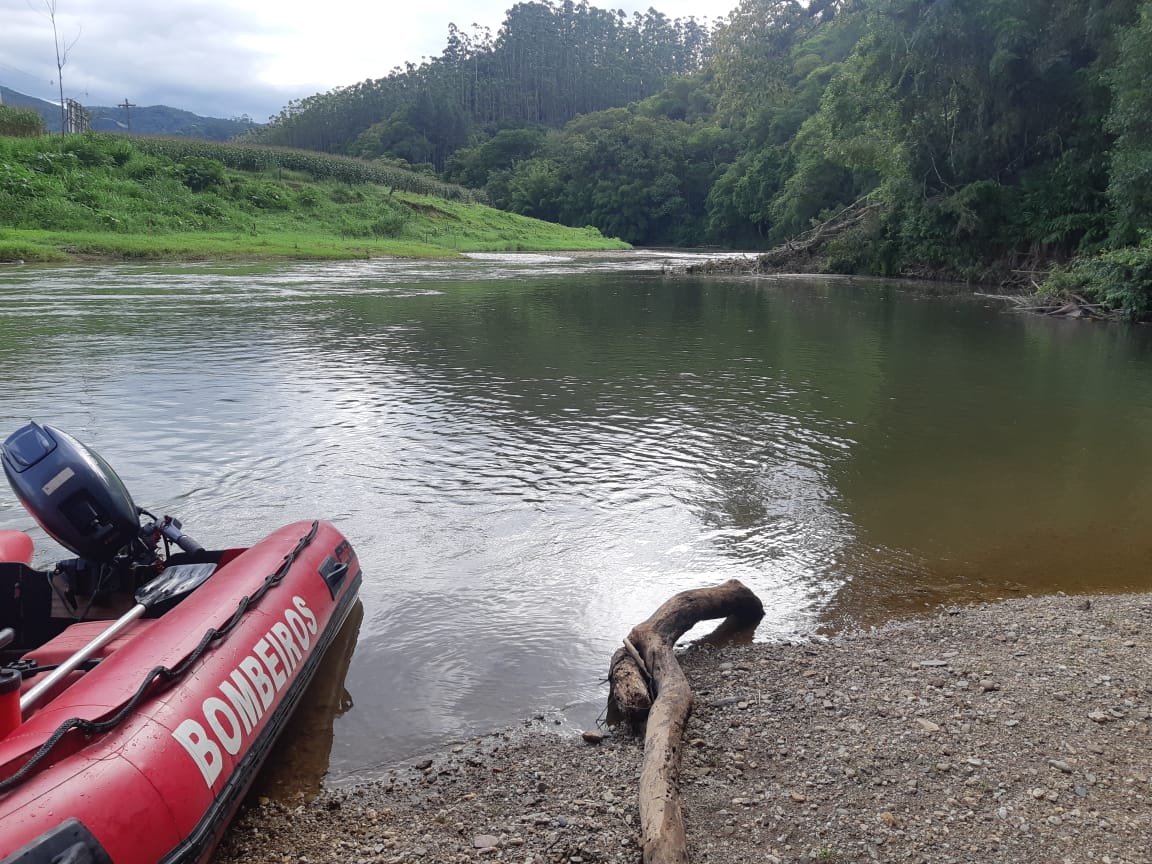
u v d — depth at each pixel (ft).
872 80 101.71
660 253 181.57
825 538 18.95
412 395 31.53
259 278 78.28
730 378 36.70
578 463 23.77
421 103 371.15
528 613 15.11
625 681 12.11
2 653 11.44
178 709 9.05
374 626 14.49
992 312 68.80
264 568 12.52
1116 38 81.20
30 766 7.49
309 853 9.27
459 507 20.15
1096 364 42.47
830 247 117.29
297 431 26.11
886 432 28.12
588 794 10.31
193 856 8.30
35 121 123.65
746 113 263.29
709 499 21.21
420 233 152.35
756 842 9.16
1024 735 11.09
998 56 89.51
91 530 11.87
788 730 11.45
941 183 105.81
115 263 87.92
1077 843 9.02
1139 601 15.71
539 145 321.32
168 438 24.91
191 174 128.98
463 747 11.37
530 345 44.01
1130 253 63.00
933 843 9.09
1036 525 19.99
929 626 14.75
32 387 31.01
